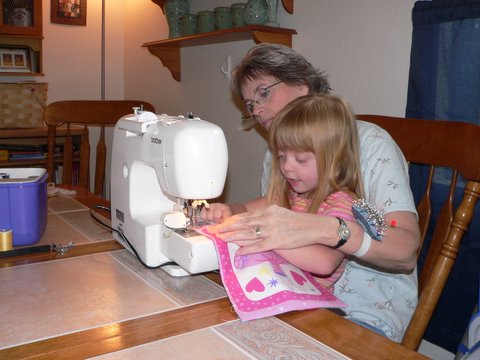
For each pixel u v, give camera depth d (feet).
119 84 12.52
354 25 6.47
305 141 3.51
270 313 2.81
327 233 3.06
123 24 12.31
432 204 5.53
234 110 8.79
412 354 2.45
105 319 2.80
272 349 2.48
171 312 2.90
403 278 3.94
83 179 7.68
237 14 7.63
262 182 5.11
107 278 3.41
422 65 5.55
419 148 4.26
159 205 3.94
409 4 5.80
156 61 11.07
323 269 3.21
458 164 3.88
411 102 5.72
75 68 11.85
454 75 5.29
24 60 10.93
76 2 11.60
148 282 3.36
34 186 3.98
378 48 6.20
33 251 3.84
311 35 7.09
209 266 3.28
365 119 4.73
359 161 3.74
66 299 3.06
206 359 2.38
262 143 8.26
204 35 7.75
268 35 7.06
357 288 3.91
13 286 3.24
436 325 5.63
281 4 7.48
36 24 10.64
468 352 3.28
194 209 3.62
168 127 3.49
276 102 4.55
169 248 3.48
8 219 3.93
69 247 3.98
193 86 9.84
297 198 4.12
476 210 5.11
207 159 3.35
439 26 5.36
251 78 4.57
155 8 10.91
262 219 3.07
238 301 2.91
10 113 10.34
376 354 2.45
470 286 5.27
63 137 10.84
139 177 3.83
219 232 3.29
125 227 3.93
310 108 3.60
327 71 6.91
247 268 3.15
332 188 3.60
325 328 2.70
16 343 2.52
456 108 5.31
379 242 3.17
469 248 5.22
